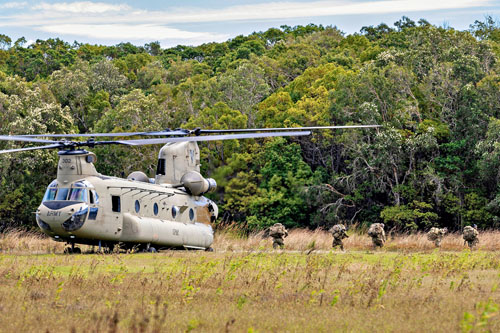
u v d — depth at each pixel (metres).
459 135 158.75
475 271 54.47
